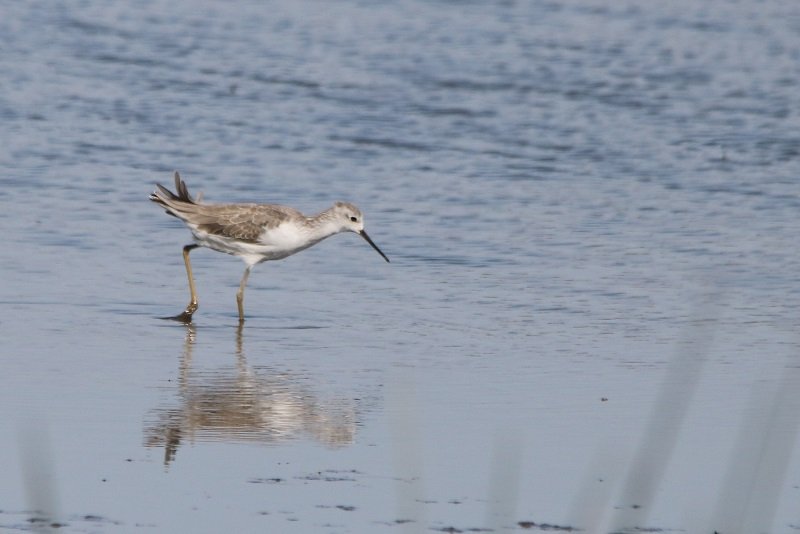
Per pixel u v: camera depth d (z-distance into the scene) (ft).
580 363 46.01
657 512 34.01
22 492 34.27
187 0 118.93
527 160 77.41
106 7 115.34
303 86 92.32
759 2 120.88
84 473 35.58
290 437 38.75
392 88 92.12
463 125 84.12
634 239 63.10
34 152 75.25
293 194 69.82
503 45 104.37
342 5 118.11
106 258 58.59
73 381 43.11
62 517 32.83
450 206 68.44
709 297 54.19
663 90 92.89
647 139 81.87
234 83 92.68
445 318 51.62
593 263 59.26
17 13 111.45
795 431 39.32
